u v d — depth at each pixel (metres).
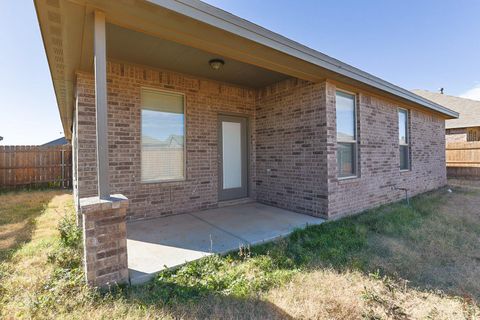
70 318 1.95
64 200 7.38
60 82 4.59
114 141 4.39
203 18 2.69
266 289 2.47
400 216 5.07
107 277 2.37
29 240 3.77
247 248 3.33
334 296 2.34
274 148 5.81
